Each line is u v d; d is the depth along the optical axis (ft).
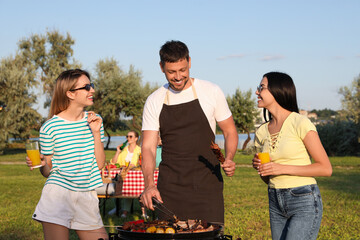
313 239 9.34
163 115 10.89
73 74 10.90
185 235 7.78
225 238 8.30
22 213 24.32
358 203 27.61
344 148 97.14
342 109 102.94
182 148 10.69
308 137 9.51
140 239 7.93
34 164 10.15
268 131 10.40
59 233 10.22
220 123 11.04
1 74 102.99
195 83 10.92
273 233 9.96
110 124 125.90
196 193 10.52
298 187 9.43
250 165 67.46
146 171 10.61
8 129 100.68
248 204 27.96
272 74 10.32
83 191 10.69
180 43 10.09
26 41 143.74
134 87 120.67
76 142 10.71
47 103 139.74
